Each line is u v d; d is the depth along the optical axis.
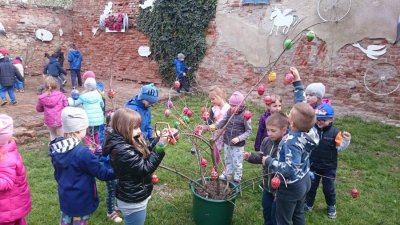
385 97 7.08
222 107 4.11
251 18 8.65
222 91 4.15
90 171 2.47
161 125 6.49
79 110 2.50
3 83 7.39
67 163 2.47
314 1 7.60
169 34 10.16
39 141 5.70
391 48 6.86
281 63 8.28
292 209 2.62
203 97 9.17
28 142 5.61
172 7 9.90
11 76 7.47
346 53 7.39
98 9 12.24
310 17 7.73
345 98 7.55
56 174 2.59
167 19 10.06
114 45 11.97
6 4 11.56
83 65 13.15
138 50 11.25
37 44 12.52
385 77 7.02
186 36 9.80
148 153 2.55
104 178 2.50
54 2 14.88
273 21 8.27
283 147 2.54
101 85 5.21
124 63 11.80
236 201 3.82
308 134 2.52
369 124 6.83
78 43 13.22
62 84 9.60
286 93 8.33
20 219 2.54
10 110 6.98
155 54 10.70
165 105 8.34
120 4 11.48
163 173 4.50
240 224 3.34
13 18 11.81
